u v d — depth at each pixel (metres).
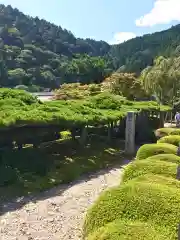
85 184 12.20
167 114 32.53
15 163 12.59
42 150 15.16
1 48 81.50
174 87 31.22
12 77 68.75
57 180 12.21
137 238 3.44
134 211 4.05
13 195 10.43
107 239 3.50
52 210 9.48
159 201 4.11
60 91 28.09
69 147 16.80
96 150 17.39
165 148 7.96
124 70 69.06
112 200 4.28
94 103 20.23
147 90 31.48
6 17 110.00
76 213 9.31
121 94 30.06
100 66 61.22
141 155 7.98
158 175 5.41
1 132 12.91
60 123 13.56
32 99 15.98
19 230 8.12
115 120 17.48
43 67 82.19
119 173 13.97
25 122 12.15
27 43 99.69
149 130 21.19
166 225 3.81
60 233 8.00
